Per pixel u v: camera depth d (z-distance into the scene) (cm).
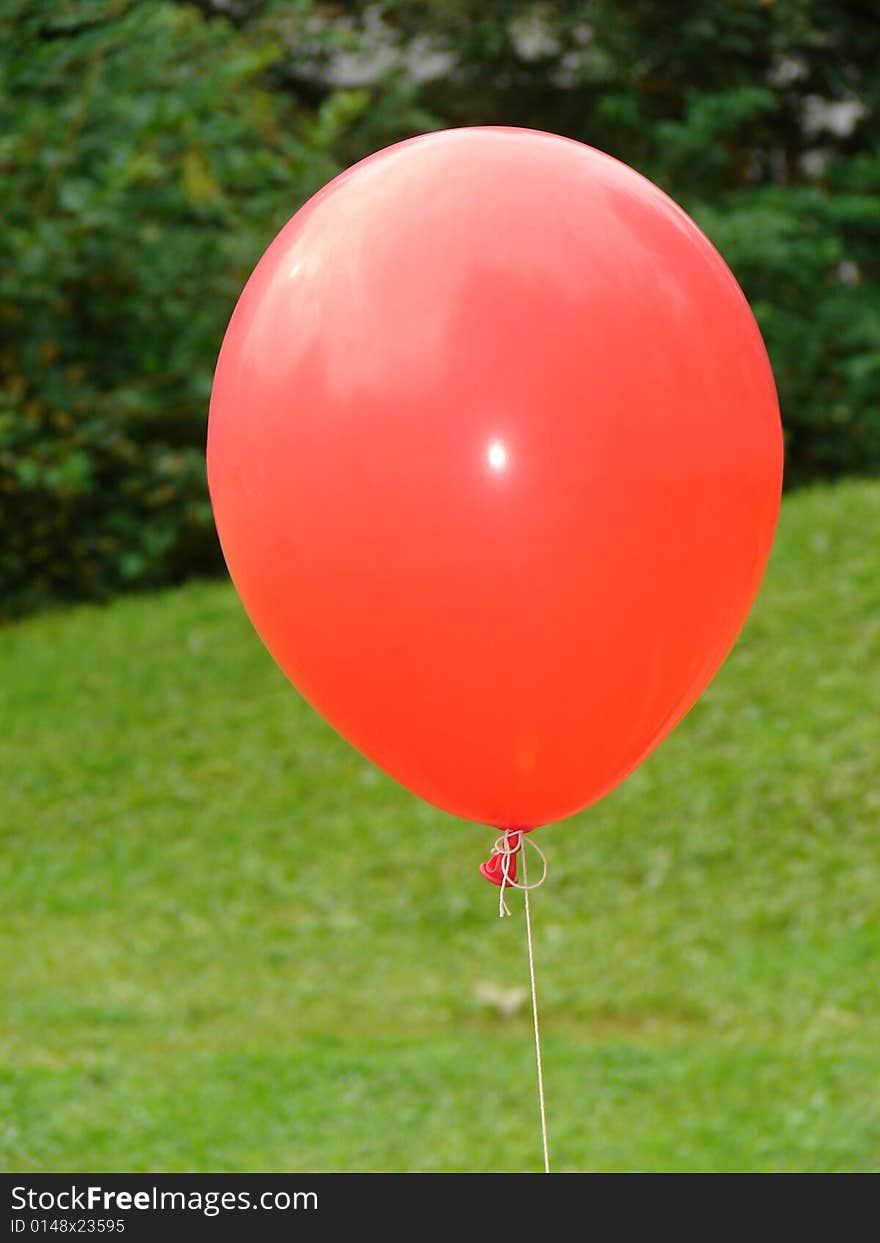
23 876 842
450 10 1534
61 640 1168
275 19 1398
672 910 754
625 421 253
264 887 815
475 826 854
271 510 268
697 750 876
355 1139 553
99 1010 670
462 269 255
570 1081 598
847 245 1636
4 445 1155
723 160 1575
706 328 264
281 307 269
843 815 795
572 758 285
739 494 268
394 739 291
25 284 1137
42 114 1124
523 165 266
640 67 1594
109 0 1114
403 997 692
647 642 268
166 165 1197
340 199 273
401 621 264
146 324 1248
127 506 1282
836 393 1566
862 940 698
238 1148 547
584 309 254
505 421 250
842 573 1018
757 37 1595
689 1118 562
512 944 742
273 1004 687
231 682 1048
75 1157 538
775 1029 642
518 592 257
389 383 254
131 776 947
